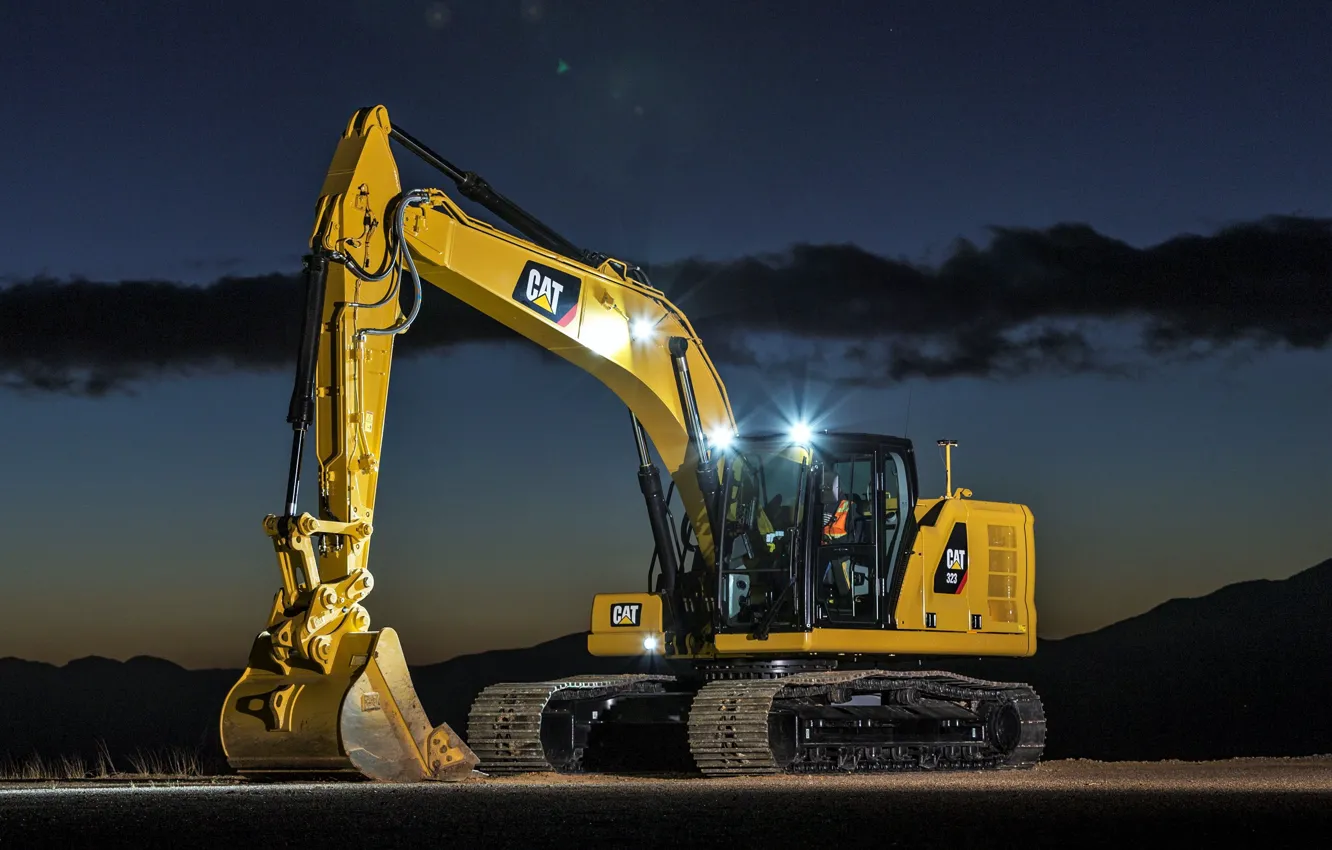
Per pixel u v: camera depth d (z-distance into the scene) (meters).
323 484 18.55
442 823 11.78
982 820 11.96
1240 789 16.23
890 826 11.51
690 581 24.02
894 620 22.77
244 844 10.41
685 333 23.42
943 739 23.19
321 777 17.56
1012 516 24.50
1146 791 15.75
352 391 18.66
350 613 18.03
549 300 21.64
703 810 12.93
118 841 10.59
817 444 22.33
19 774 24.95
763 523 22.95
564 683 23.31
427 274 20.56
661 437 23.53
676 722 23.81
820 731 21.97
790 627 22.06
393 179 19.67
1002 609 24.14
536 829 11.33
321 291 18.50
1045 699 73.12
